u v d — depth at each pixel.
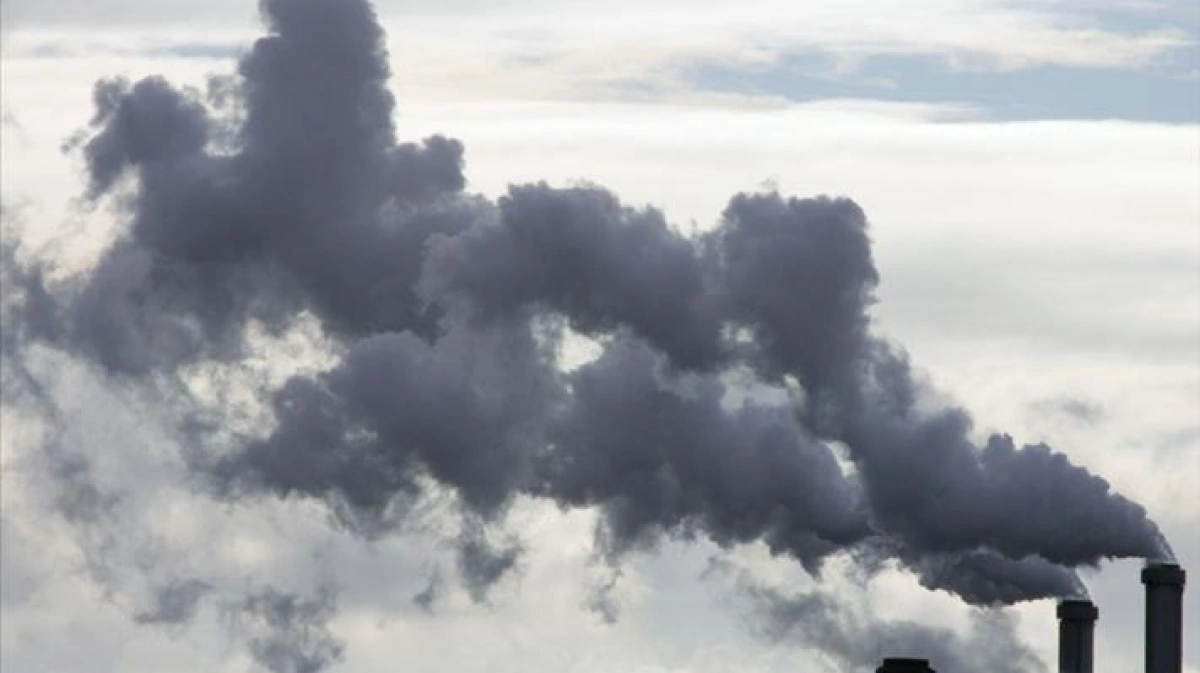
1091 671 128.38
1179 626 121.69
